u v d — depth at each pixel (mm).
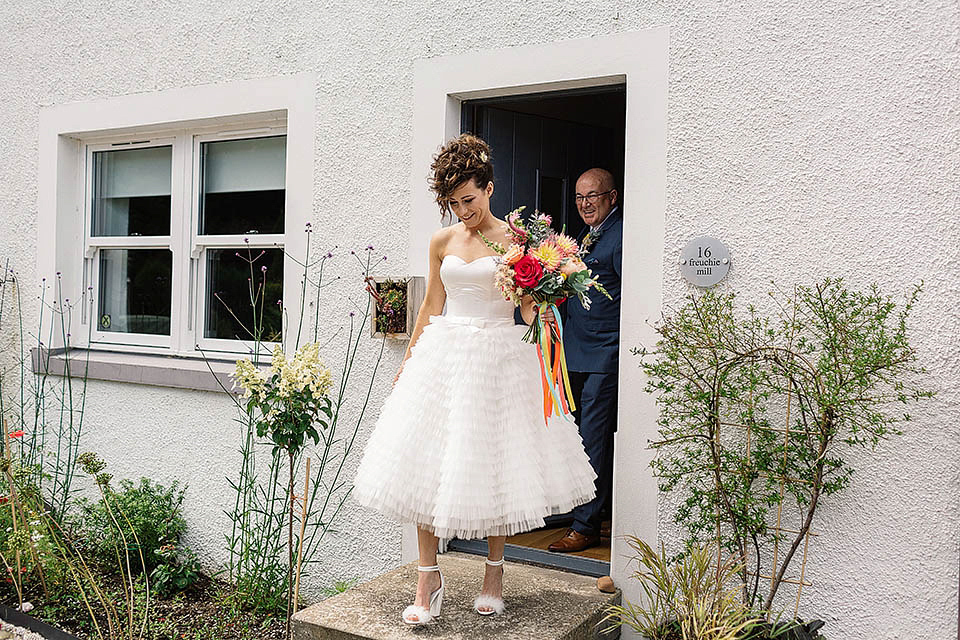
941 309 3449
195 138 5641
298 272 5020
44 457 5996
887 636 3549
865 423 3555
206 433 5328
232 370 5199
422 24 4598
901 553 3521
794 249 3703
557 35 4207
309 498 4961
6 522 5121
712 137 3861
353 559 4820
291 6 5027
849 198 3607
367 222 4785
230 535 5223
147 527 5160
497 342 3598
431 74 4562
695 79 3893
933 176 3465
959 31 3420
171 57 5484
